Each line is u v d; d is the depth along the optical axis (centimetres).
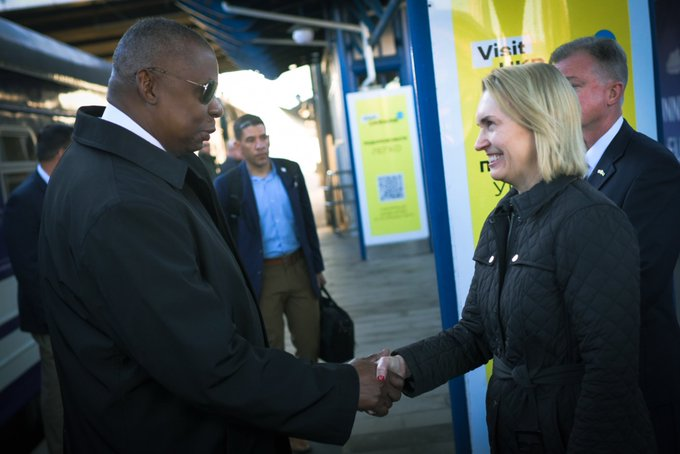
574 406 129
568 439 129
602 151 174
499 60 208
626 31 205
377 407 151
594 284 121
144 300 121
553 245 127
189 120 145
